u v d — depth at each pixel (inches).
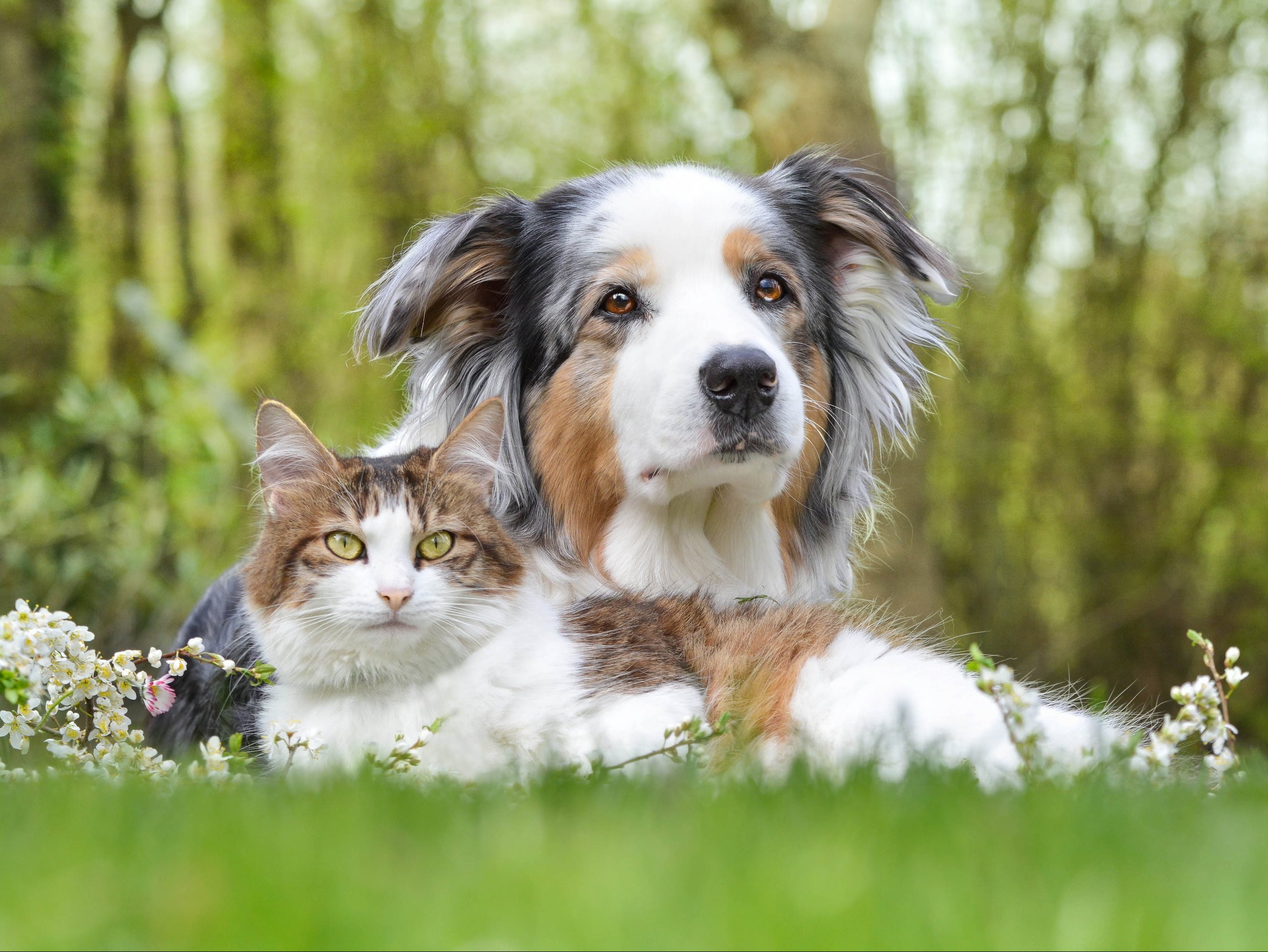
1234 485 613.9
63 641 150.3
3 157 432.5
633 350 179.6
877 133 470.0
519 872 82.3
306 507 159.5
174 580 360.2
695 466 170.1
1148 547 628.7
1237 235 617.3
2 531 336.8
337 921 73.9
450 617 153.1
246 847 89.1
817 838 91.9
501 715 151.3
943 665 168.1
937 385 618.2
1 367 413.4
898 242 207.8
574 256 186.2
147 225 563.2
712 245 182.9
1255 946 74.4
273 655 161.2
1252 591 616.7
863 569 273.0
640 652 158.7
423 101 594.6
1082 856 89.5
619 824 97.0
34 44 439.2
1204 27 601.9
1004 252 623.5
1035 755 129.3
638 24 603.2
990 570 639.8
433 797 112.2
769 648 164.4
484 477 167.9
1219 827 104.9
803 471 198.5
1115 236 629.6
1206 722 141.3
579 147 619.5
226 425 394.0
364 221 605.0
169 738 212.5
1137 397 630.5
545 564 187.3
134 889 79.9
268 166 586.6
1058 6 602.5
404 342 196.2
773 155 470.6
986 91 615.8
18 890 81.1
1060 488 639.1
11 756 172.9
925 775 115.3
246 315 585.0
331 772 127.3
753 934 73.2
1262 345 620.4
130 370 488.1
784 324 188.2
